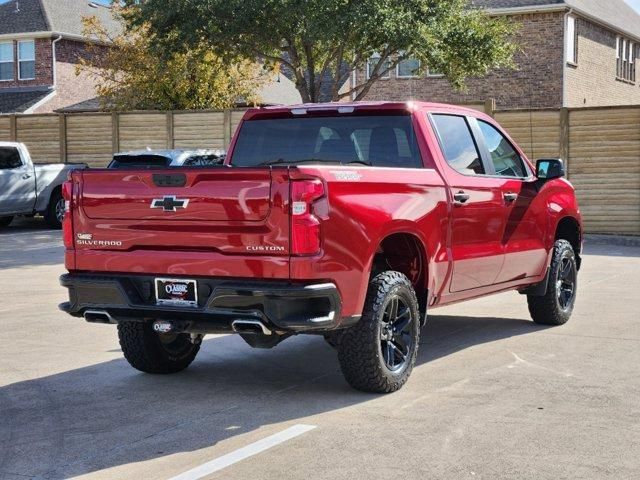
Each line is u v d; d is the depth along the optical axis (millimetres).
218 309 6000
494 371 7219
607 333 8812
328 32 22109
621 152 19156
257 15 23594
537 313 9164
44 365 7645
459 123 7801
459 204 7301
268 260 5898
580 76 33688
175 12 23594
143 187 6254
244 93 32406
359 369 6383
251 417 5988
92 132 24656
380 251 6941
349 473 4828
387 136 7281
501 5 32750
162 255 6215
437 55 23453
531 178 8695
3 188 20703
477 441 5371
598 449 5203
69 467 5016
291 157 7543
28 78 38281
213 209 6016
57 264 15227
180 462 5070
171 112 23656
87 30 33906
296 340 8773
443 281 7211
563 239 9477
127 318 6410
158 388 6848
